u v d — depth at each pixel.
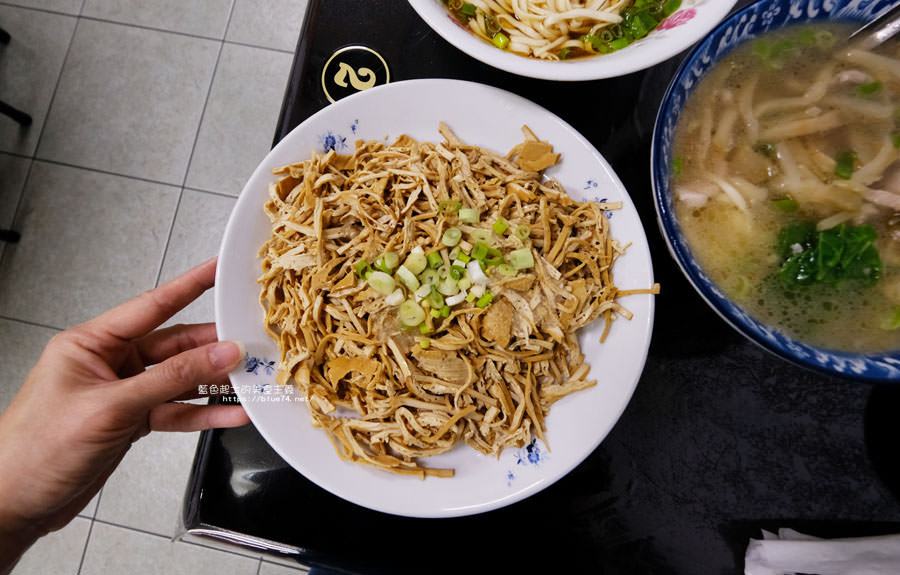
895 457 0.32
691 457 0.33
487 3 0.35
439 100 0.33
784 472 0.32
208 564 0.58
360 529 0.33
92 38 0.65
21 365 0.61
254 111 0.63
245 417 0.34
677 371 0.33
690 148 0.30
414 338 0.32
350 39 0.36
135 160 0.63
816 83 0.30
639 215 0.35
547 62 0.29
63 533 0.58
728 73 0.30
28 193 0.63
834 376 0.25
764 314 0.28
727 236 0.30
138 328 0.34
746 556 0.32
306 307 0.32
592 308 0.32
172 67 0.64
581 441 0.31
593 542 0.32
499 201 0.33
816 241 0.29
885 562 0.30
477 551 0.33
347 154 0.35
